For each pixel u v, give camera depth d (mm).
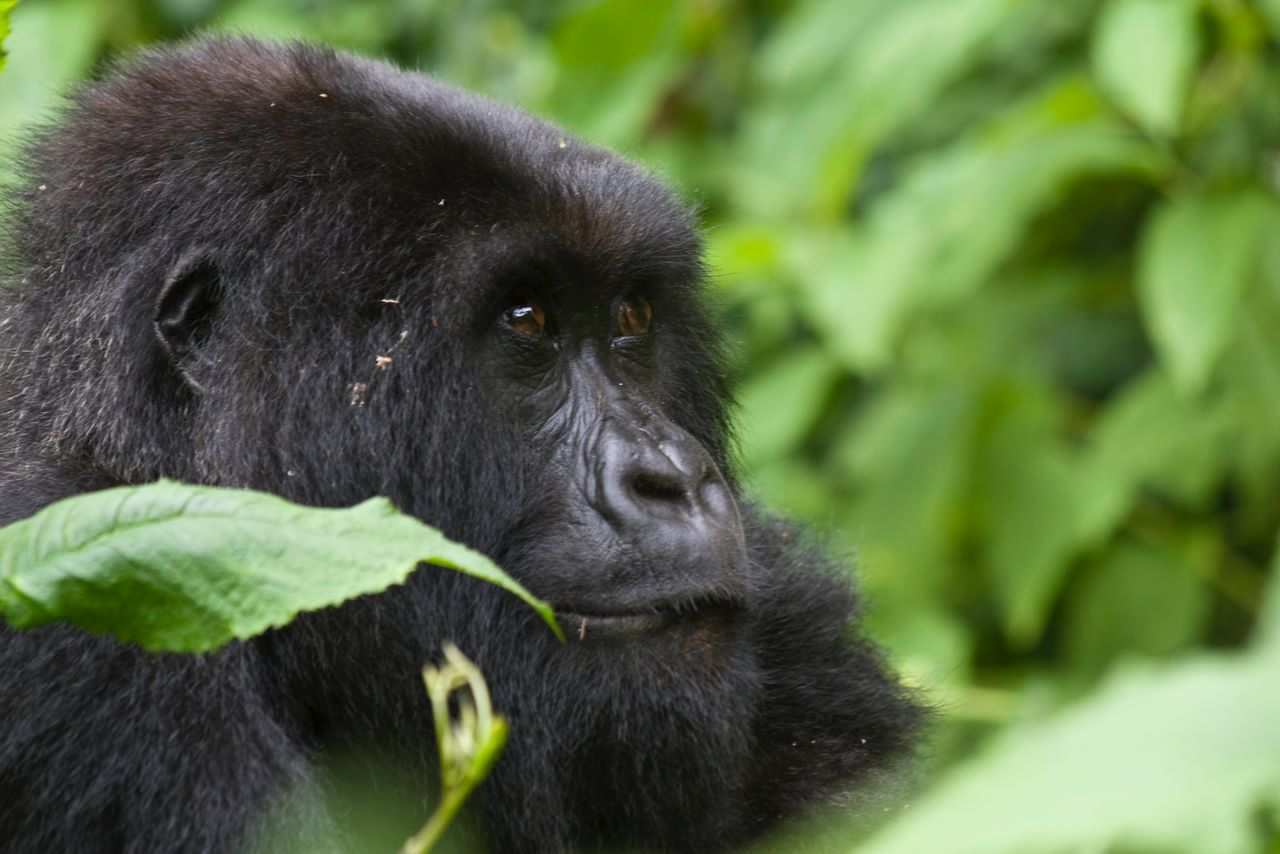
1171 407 11547
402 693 6008
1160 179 12141
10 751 5164
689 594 5859
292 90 6207
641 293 6605
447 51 14156
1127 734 2646
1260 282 11789
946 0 12062
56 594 3701
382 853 5945
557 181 6227
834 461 12914
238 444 5891
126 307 6004
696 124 14680
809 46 12891
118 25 13250
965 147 12305
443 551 3670
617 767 5938
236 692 5383
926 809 2768
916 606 11297
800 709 7098
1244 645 12359
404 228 6031
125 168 6191
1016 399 11852
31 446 6008
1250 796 2479
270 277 5945
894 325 11500
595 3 13164
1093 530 11359
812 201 12359
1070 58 13641
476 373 6133
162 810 5121
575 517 6047
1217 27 12305
